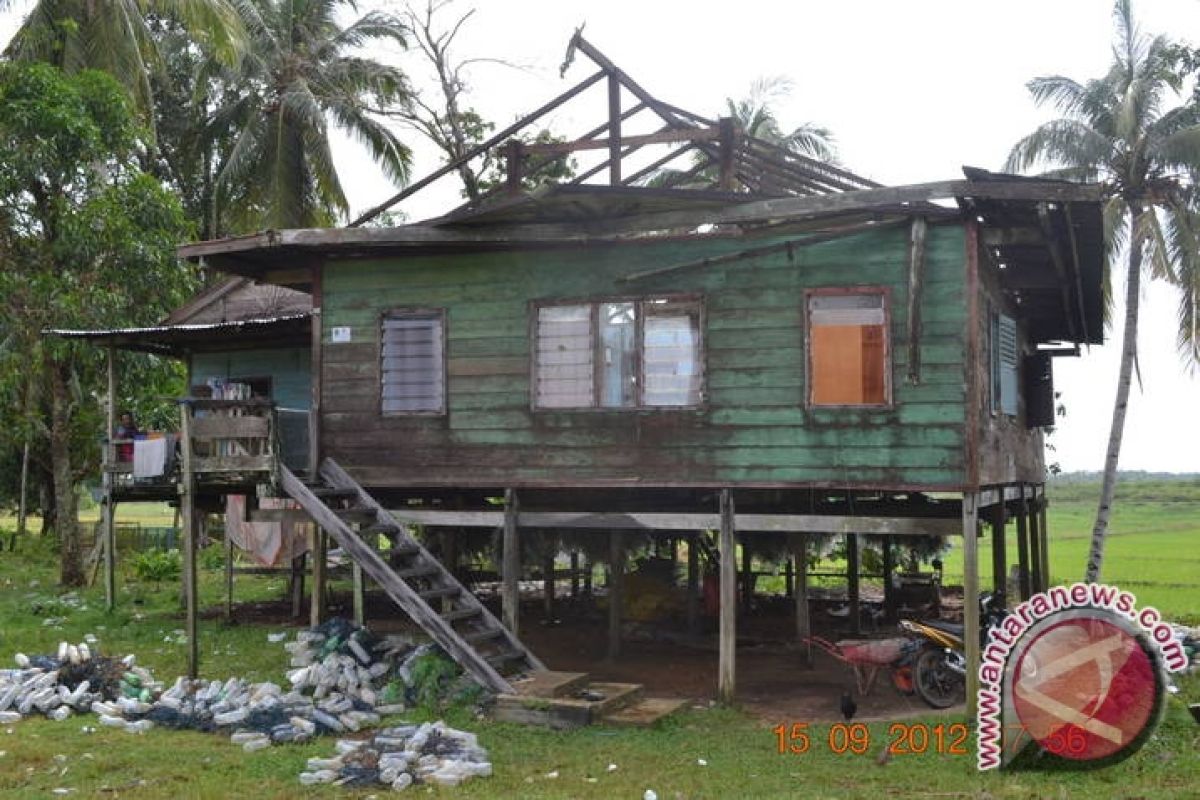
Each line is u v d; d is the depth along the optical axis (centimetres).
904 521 1176
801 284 1229
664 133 1375
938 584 2028
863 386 1200
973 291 1160
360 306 1420
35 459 3312
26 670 1266
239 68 2641
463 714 1131
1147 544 4416
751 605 2011
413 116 3002
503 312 1357
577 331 1324
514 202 1190
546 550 1802
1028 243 1175
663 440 1275
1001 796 836
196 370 2038
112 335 1841
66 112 2119
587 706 1091
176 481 1506
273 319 1708
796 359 1226
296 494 1316
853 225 1211
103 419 2441
